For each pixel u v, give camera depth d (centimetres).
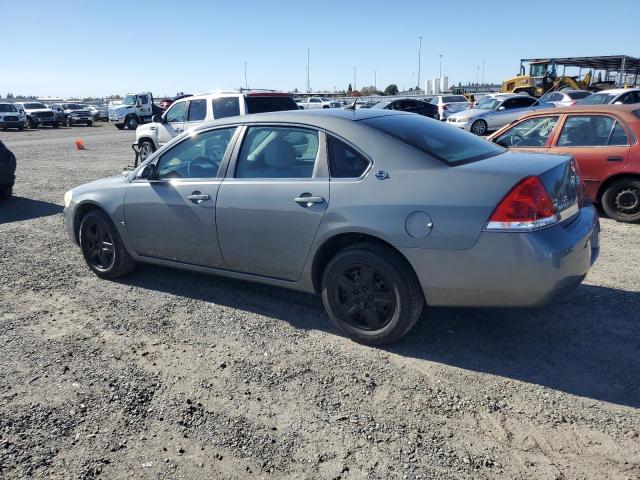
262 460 265
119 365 360
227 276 441
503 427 284
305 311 438
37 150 2080
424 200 333
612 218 709
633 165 668
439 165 343
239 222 410
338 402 311
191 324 421
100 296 486
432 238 329
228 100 1155
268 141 409
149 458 268
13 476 257
